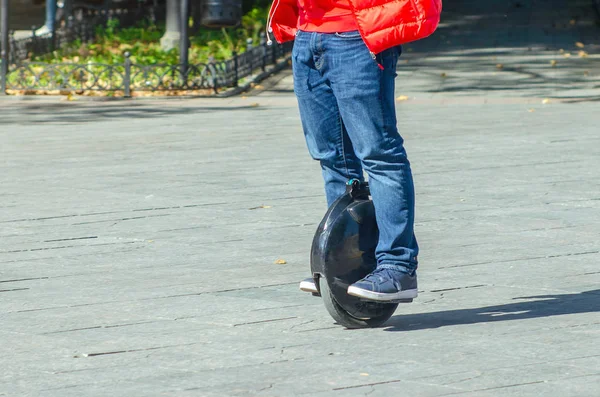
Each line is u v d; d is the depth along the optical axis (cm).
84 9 6425
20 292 1199
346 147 1008
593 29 5984
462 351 934
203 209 1695
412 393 826
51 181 2019
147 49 5191
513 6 7106
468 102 3466
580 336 976
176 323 1054
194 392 840
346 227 989
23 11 8394
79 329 1040
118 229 1555
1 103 3738
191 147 2484
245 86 4116
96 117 3262
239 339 990
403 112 3188
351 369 889
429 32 900
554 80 4131
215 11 4434
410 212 973
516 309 1080
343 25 938
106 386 860
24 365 923
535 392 823
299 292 1174
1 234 1534
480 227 1516
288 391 837
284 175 2019
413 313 1076
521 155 2205
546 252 1353
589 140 2419
